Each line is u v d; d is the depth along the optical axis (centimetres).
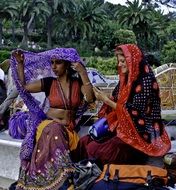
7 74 866
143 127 427
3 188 586
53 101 454
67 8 7538
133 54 424
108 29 7319
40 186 430
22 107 698
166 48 5981
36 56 464
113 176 425
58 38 7969
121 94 427
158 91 433
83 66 450
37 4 7462
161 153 430
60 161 426
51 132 432
